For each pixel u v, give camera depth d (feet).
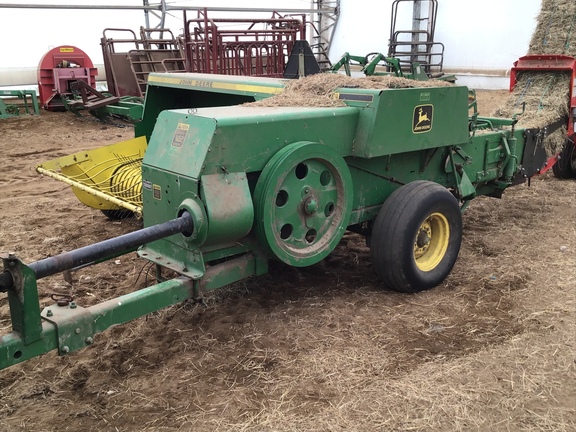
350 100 13.19
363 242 17.79
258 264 12.07
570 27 23.02
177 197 10.98
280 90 14.35
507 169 18.01
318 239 12.60
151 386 10.60
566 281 14.90
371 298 13.94
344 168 12.46
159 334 12.39
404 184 14.93
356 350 11.64
